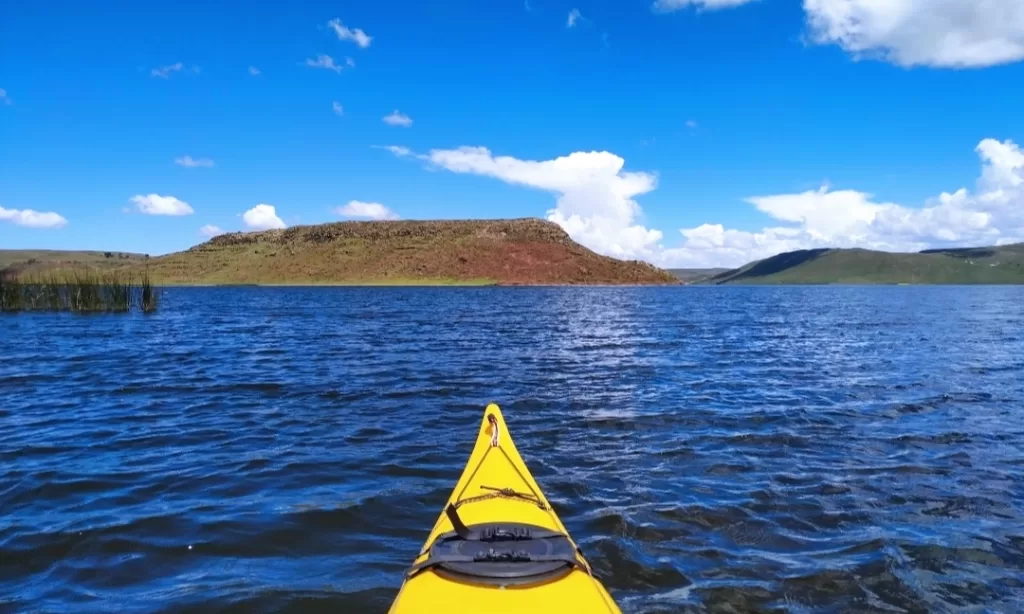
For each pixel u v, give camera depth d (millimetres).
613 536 2053
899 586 1754
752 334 9422
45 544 1987
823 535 2076
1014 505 2332
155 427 3523
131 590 1726
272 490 2488
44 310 12867
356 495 2426
